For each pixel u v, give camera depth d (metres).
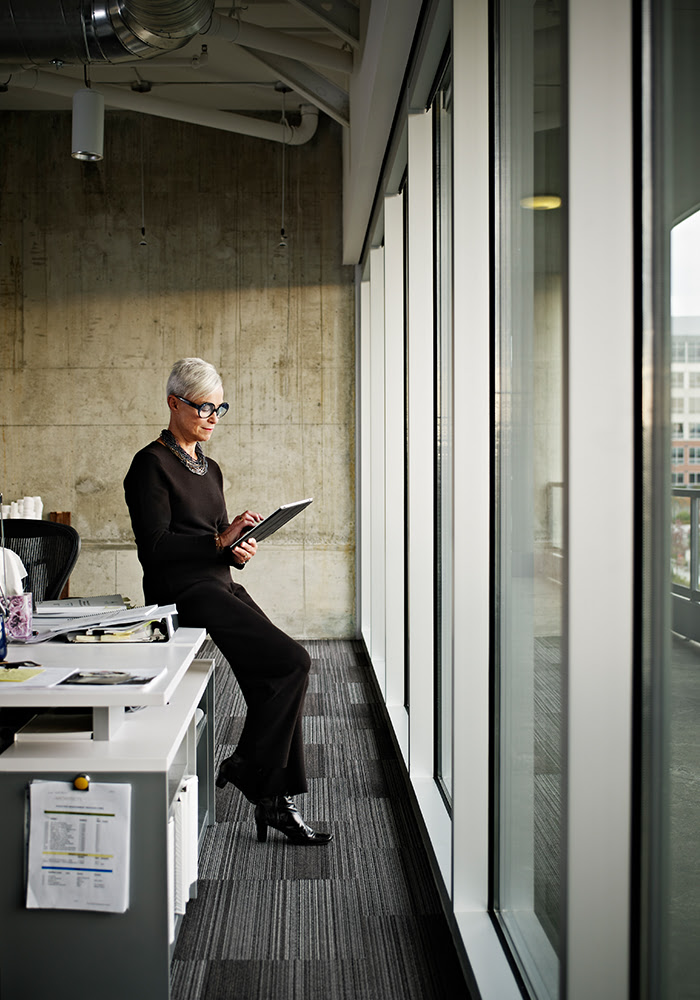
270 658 3.06
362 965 2.44
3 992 2.07
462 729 2.52
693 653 1.23
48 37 4.18
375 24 3.62
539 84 1.98
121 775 2.06
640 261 1.39
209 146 7.15
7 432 7.13
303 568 7.30
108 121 7.12
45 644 2.61
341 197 7.18
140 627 2.71
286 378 7.23
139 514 3.12
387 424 4.74
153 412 7.15
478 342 2.50
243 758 3.14
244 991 2.31
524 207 2.14
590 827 1.45
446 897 2.68
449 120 3.34
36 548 4.35
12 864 2.08
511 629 2.33
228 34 4.59
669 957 1.36
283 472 7.23
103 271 7.12
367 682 5.83
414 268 3.63
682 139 1.25
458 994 2.29
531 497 2.08
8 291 7.11
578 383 1.41
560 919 1.49
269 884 2.94
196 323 7.17
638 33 1.38
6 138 7.07
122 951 2.07
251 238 7.19
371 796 3.79
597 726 1.45
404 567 4.80
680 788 1.30
